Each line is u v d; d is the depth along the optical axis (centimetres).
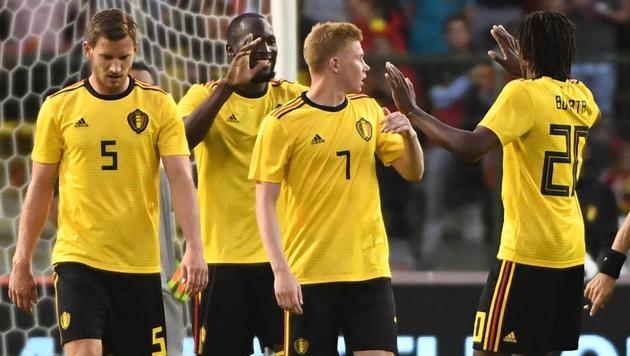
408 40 4134
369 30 4109
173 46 2917
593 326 2772
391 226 3444
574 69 3419
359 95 2102
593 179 2952
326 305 2031
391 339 2019
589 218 2936
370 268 2033
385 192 3447
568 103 2025
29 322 2797
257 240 2220
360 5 4112
